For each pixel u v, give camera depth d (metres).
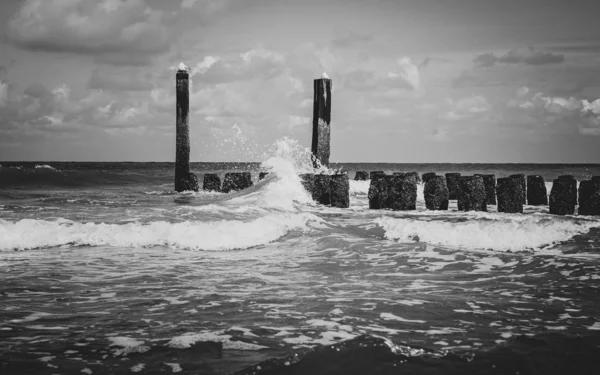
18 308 5.80
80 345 4.60
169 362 4.22
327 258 9.06
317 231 11.52
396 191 15.66
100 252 9.22
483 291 6.80
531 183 19.31
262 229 11.07
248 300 6.25
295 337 4.89
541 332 4.96
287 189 17.08
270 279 7.48
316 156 19.55
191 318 5.47
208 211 13.11
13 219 11.71
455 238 10.43
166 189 26.89
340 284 7.20
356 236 11.01
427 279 7.55
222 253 9.47
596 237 10.26
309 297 6.43
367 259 8.97
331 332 5.04
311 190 17.34
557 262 8.48
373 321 5.43
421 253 9.36
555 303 6.18
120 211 13.52
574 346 4.36
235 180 21.64
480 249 9.76
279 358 4.04
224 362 4.23
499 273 7.92
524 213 15.27
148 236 10.14
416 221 11.77
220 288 6.87
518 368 3.91
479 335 4.97
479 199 15.84
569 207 14.80
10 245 9.30
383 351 4.14
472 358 4.09
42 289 6.68
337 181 16.27
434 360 4.04
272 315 5.61
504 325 5.30
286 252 9.60
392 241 10.46
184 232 10.41
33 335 4.86
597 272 7.87
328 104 19.55
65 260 8.50
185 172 22.27
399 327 5.23
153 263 8.46
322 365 3.93
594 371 3.88
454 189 19.81
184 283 7.14
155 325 5.21
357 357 4.04
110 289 6.74
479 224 11.03
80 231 10.19
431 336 4.93
